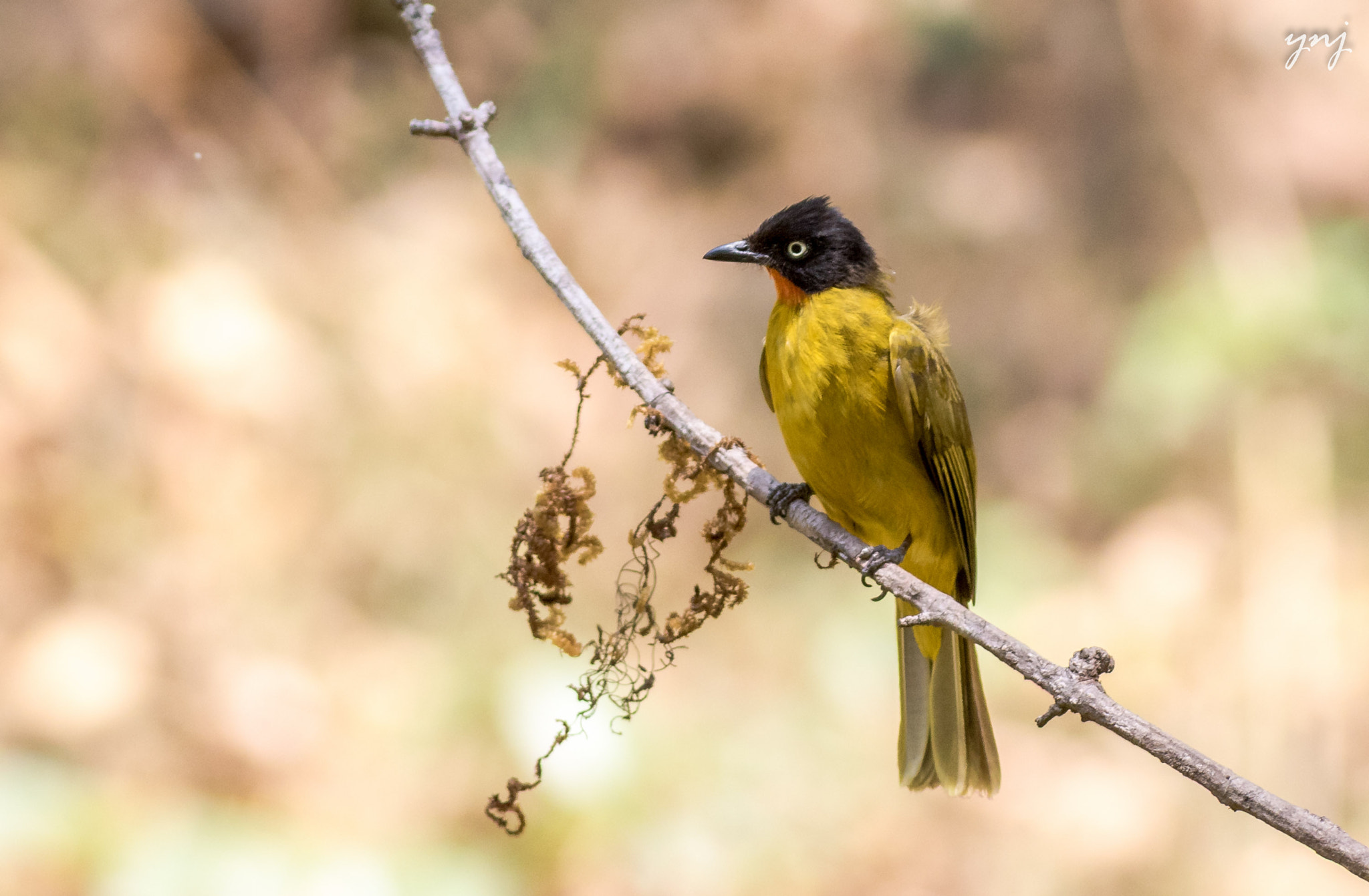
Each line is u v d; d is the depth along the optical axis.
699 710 11.18
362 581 12.36
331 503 12.71
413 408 13.50
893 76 17.58
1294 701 12.08
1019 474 14.94
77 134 15.45
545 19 17.95
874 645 12.18
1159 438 14.17
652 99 17.38
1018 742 11.70
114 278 13.93
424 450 13.18
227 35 16.48
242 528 12.34
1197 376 13.62
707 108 17.31
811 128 17.23
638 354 6.03
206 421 12.90
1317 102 16.02
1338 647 12.39
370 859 8.59
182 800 9.45
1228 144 16.16
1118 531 14.06
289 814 9.43
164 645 11.28
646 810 9.57
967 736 6.84
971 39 17.45
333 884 8.46
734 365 15.06
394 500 12.82
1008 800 11.11
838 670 11.98
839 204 16.83
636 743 9.77
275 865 8.51
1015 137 17.16
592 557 5.81
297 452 12.96
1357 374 13.48
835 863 10.20
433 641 11.80
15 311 13.14
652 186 16.80
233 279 14.09
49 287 13.56
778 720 11.33
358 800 9.49
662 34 17.64
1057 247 16.42
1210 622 12.91
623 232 16.20
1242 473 13.52
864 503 7.02
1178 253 15.93
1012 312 16.02
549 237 16.02
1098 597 13.34
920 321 7.14
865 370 6.73
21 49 15.77
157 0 16.25
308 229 15.29
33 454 12.30
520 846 9.13
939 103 17.45
